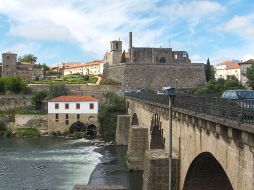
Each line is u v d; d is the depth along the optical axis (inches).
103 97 6259.8
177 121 1717.5
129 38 7716.5
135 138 2977.4
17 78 6815.9
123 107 5182.1
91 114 5324.8
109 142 4520.2
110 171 2974.9
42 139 4889.3
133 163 2974.9
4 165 3230.8
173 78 6594.5
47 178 2773.1
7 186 2566.4
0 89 6732.3
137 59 7293.3
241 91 1700.3
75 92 6240.2
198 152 1349.7
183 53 7504.9
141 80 6466.5
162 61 7347.4
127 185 2539.4
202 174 1512.1
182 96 1647.4
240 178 947.3
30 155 3688.5
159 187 1764.3
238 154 960.9
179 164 1684.3
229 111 1041.5
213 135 1176.2
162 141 2198.6
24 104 6058.1
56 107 5354.3
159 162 1768.0
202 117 1237.7
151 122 2561.5
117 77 6683.1
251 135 870.4
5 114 5831.7
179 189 1695.4
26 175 2874.0
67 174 2891.2
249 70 5260.8
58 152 3855.8
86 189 1849.2
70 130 5334.6
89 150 3981.3
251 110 892.0
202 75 6747.1
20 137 5093.5
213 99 1216.2
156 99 2390.5
